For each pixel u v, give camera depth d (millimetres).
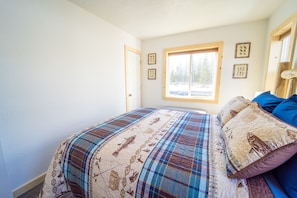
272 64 2191
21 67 1384
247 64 2584
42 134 1607
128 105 3160
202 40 2859
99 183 889
